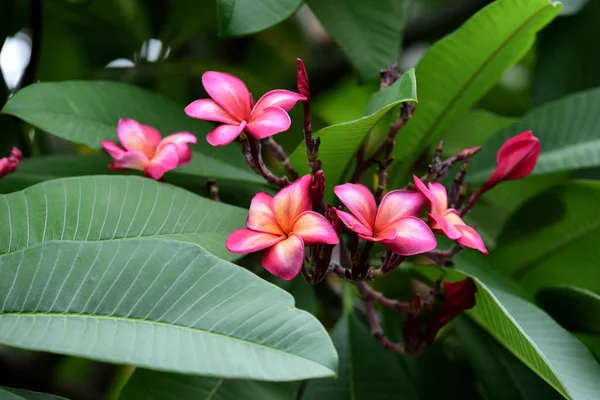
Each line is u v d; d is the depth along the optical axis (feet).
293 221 2.50
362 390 2.94
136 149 2.78
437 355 3.19
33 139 3.71
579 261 3.26
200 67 3.74
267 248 2.49
